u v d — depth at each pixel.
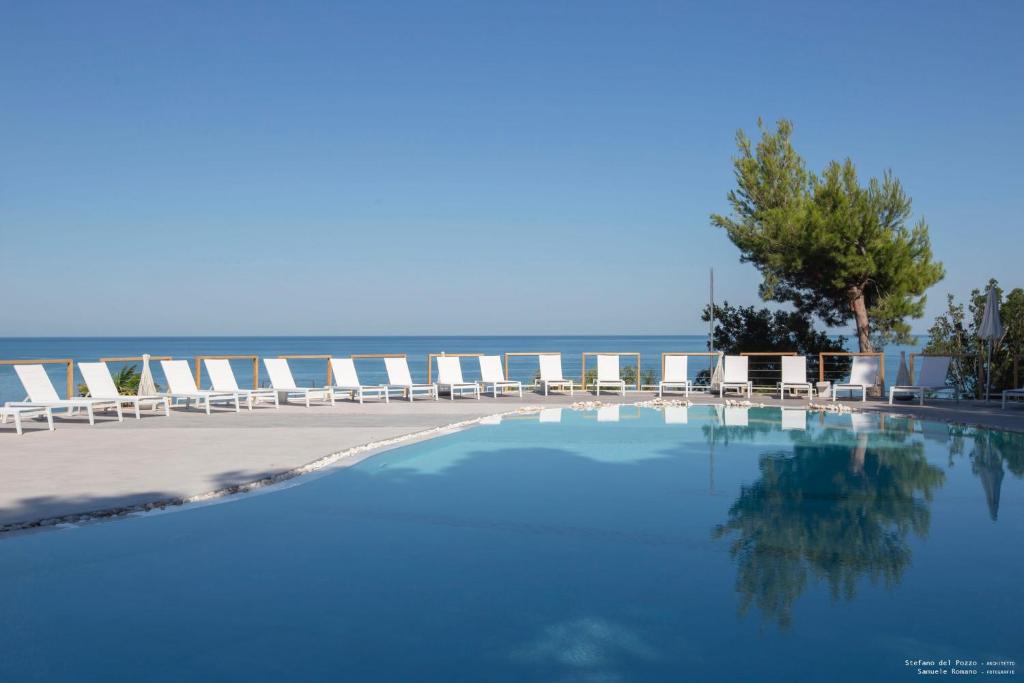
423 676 3.02
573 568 4.29
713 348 16.97
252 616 3.60
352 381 13.47
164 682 2.97
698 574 4.19
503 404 13.05
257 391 12.17
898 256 14.42
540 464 7.43
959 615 3.62
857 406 12.52
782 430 9.88
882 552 4.59
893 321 14.75
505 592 3.91
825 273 15.07
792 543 4.77
